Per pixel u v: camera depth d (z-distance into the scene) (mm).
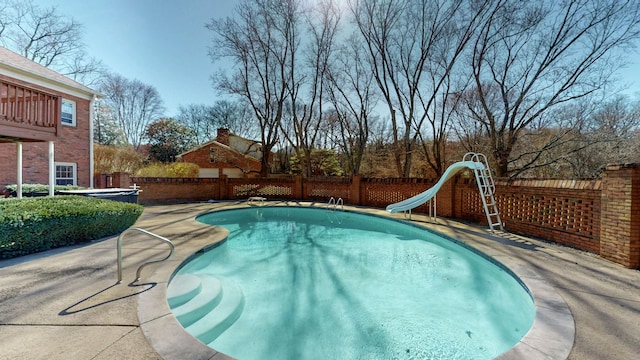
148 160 26422
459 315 3615
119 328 2439
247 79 17797
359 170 19828
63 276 3625
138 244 5305
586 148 13242
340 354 2842
